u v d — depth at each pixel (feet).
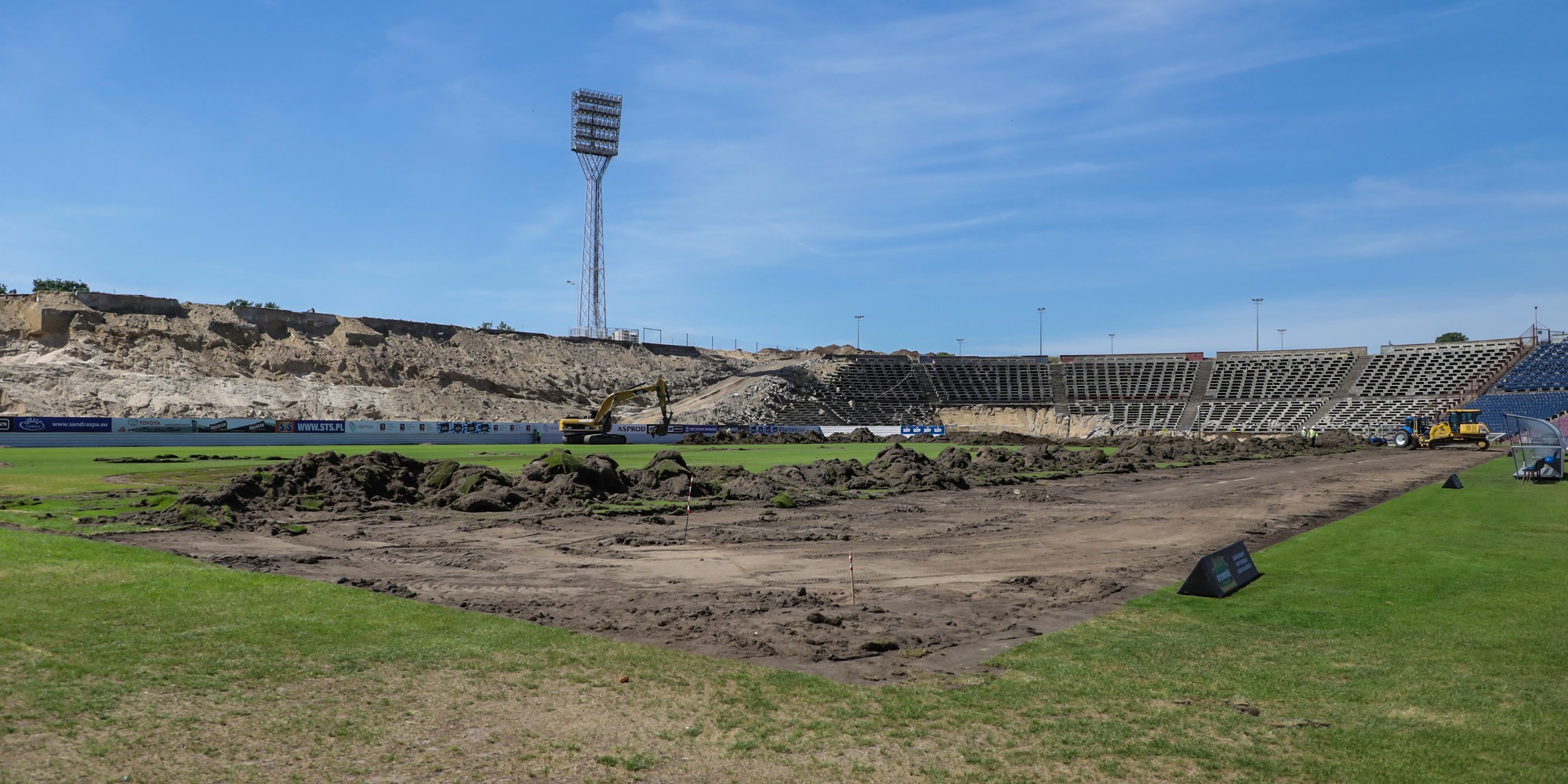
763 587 54.34
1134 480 144.56
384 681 31.19
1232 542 73.10
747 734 27.04
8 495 98.68
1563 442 124.26
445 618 40.70
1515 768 24.81
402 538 74.33
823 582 56.34
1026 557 66.69
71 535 67.67
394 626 38.91
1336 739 27.14
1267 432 355.56
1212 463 188.34
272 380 337.72
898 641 40.16
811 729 27.61
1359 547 66.44
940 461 161.48
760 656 37.27
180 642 35.27
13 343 300.81
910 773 24.34
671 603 49.01
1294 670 34.68
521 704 29.14
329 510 91.09
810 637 40.57
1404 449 248.11
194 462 159.33
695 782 23.45
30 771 23.16
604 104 394.52
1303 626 42.04
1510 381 335.06
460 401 364.99
